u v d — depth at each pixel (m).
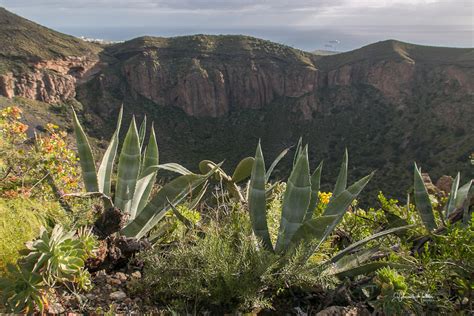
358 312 2.56
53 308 2.33
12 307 2.17
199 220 3.72
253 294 2.53
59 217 3.18
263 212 3.08
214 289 2.57
